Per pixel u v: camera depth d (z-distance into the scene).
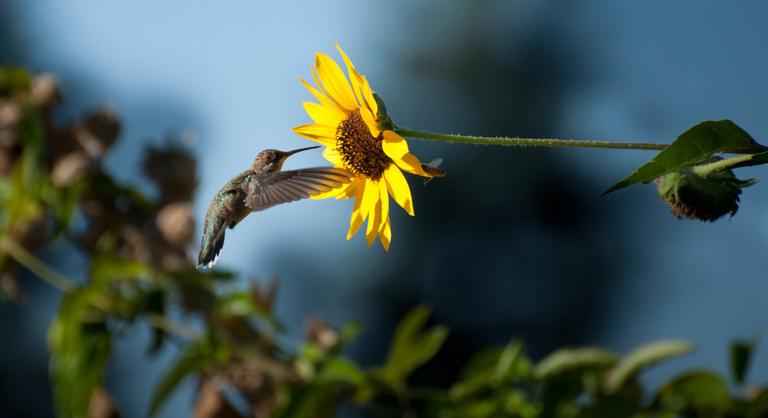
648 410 1.79
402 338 1.83
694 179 1.60
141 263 1.86
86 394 1.86
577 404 1.79
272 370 1.84
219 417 1.86
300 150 1.82
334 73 1.70
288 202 1.73
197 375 1.87
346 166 1.70
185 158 1.91
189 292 1.85
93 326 1.86
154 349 1.86
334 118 1.71
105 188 1.91
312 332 1.86
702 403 1.79
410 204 1.68
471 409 1.82
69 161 1.92
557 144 1.57
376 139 1.69
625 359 1.79
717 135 1.55
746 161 1.58
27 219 1.91
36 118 1.92
